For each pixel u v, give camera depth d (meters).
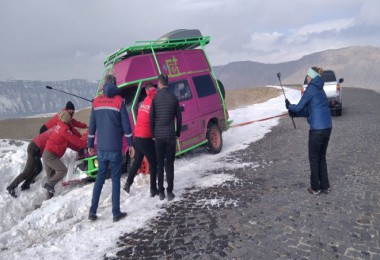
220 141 9.14
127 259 3.89
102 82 8.19
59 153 7.19
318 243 3.85
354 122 12.17
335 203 4.95
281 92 32.44
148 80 7.56
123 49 7.46
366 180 5.86
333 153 7.89
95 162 7.21
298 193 5.46
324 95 5.37
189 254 3.86
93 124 5.09
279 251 3.75
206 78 9.07
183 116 8.05
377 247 3.68
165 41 8.21
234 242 4.04
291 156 7.89
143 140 5.70
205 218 4.80
